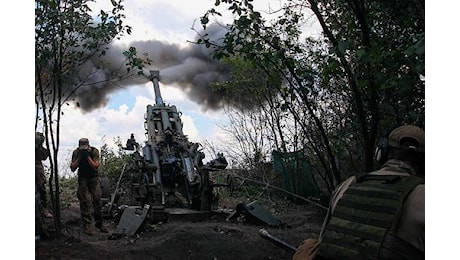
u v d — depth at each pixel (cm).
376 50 353
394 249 209
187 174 839
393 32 417
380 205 219
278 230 693
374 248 211
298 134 994
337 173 526
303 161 1012
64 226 684
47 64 585
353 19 439
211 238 600
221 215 805
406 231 211
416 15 379
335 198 251
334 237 227
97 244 588
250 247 593
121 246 593
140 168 825
